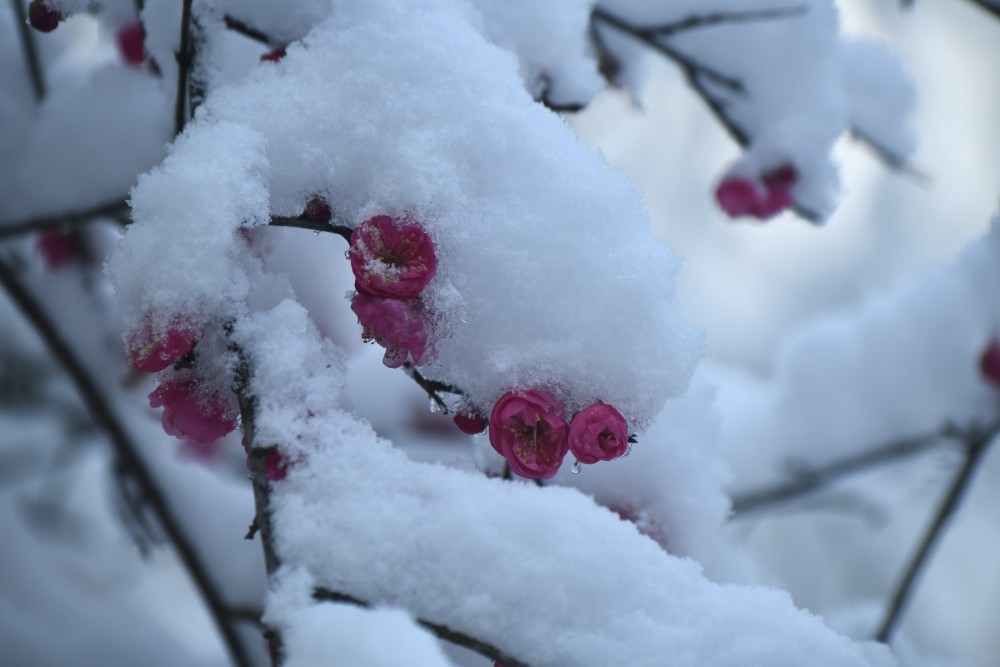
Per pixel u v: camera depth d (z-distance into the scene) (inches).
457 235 30.9
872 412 54.1
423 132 31.1
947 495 48.4
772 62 42.3
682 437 35.2
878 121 47.9
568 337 30.7
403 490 30.3
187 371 30.8
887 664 31.4
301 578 29.6
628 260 30.9
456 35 31.9
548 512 30.3
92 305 41.3
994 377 52.3
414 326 30.3
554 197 31.1
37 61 38.9
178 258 30.1
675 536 34.8
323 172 31.1
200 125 31.0
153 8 34.5
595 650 29.8
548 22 35.4
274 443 30.2
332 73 31.5
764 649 29.8
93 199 38.2
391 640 28.6
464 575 29.9
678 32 42.1
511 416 30.4
